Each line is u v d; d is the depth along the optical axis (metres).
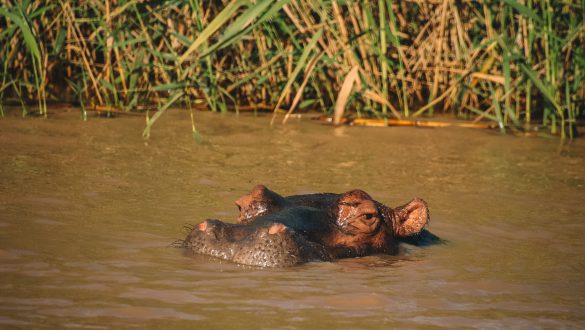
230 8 27.41
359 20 39.66
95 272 16.80
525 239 21.05
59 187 24.05
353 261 18.86
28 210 21.42
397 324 14.59
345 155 31.00
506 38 38.75
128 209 22.16
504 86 40.25
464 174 28.64
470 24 42.31
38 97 36.75
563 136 35.97
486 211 23.81
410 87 42.66
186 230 20.38
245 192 24.61
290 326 14.26
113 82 38.34
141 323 14.11
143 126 34.81
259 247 18.02
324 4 37.50
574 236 21.39
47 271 16.70
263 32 39.81
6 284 15.76
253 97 41.06
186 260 17.95
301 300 15.70
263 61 39.50
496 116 38.78
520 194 25.98
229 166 28.19
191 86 38.78
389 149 32.56
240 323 14.30
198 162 28.59
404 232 20.88
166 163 28.16
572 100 39.75
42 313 14.34
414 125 38.19
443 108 42.50
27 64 39.56
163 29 38.91
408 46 42.81
